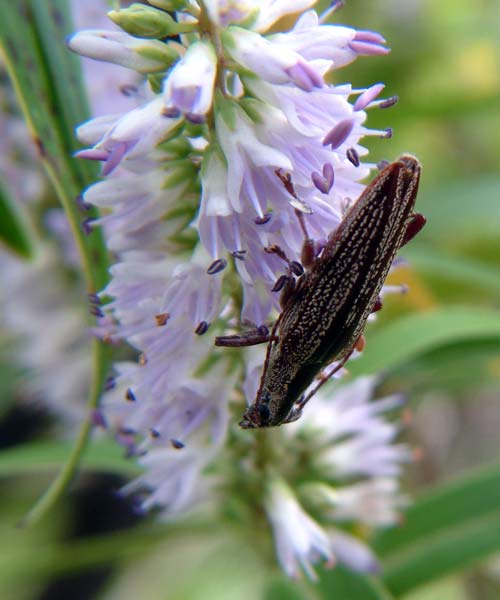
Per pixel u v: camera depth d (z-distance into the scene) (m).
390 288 0.05
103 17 0.07
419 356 0.08
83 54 0.05
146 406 0.05
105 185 0.05
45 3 0.05
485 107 0.10
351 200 0.05
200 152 0.05
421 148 0.13
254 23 0.05
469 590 0.10
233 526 0.07
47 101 0.05
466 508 0.08
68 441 0.08
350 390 0.07
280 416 0.05
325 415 0.07
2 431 0.11
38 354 0.09
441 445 0.11
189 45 0.05
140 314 0.05
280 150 0.05
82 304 0.09
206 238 0.05
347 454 0.07
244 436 0.07
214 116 0.05
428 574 0.07
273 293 0.05
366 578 0.07
